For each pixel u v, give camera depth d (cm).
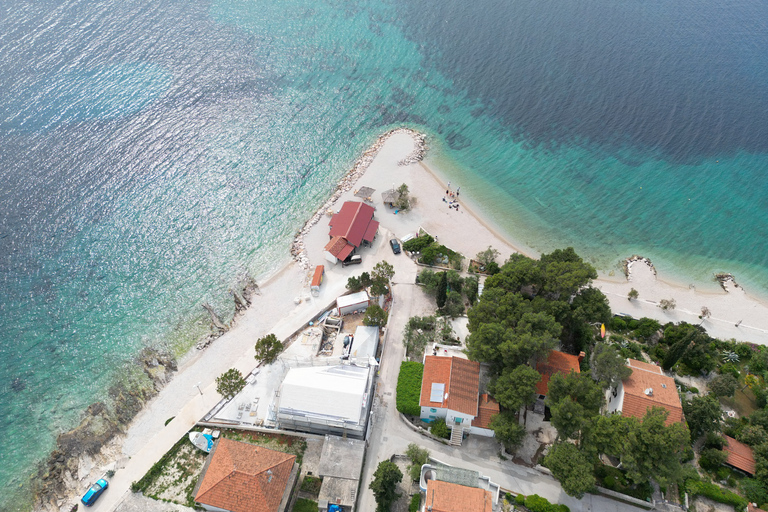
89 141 12625
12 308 9362
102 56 15600
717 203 12812
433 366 7725
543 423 7594
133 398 8119
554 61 17638
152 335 9075
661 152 14288
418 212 11769
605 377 7600
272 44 17100
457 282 9625
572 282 8344
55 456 7394
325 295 9638
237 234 10994
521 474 6994
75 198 11306
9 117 13112
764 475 6769
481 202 12312
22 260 10106
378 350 8588
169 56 15900
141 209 11238
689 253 11494
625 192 12988
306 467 7006
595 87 16512
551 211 12288
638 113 15575
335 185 12369
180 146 12850
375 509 6588
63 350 8806
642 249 11512
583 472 6188
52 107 13538
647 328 9212
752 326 9806
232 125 13725
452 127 14650
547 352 7475
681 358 8712
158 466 7006
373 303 9269
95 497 6706
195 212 11338
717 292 10581
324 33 18000
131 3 18275
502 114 15262
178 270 10200
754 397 8325
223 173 12300
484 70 17000
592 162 13825
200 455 7150
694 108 15875
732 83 17100
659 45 18962
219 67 15725
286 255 10625
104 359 8700
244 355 8644
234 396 7862
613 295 10306
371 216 11050
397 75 16450
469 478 6569
